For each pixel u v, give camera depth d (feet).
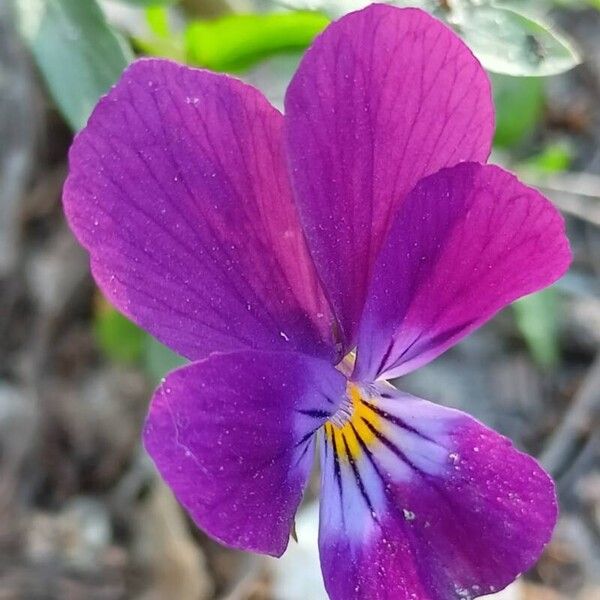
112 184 0.16
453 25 0.22
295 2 0.22
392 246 0.17
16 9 0.24
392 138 0.17
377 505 0.18
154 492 0.40
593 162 0.51
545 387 0.45
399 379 0.44
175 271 0.17
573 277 0.42
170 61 0.16
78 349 0.43
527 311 0.39
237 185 0.17
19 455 0.41
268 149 0.17
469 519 0.18
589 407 0.43
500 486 0.18
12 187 0.44
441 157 0.18
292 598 0.37
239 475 0.16
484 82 0.17
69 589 0.38
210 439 0.15
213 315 0.17
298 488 0.18
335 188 0.17
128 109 0.16
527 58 0.22
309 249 0.18
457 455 0.18
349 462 0.18
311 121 0.17
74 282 0.44
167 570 0.38
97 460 0.41
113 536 0.39
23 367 0.43
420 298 0.18
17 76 0.44
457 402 0.43
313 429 0.18
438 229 0.17
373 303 0.18
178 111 0.16
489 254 0.18
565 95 0.54
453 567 0.18
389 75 0.17
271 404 0.17
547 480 0.18
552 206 0.17
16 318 0.44
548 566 0.40
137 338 0.37
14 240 0.44
